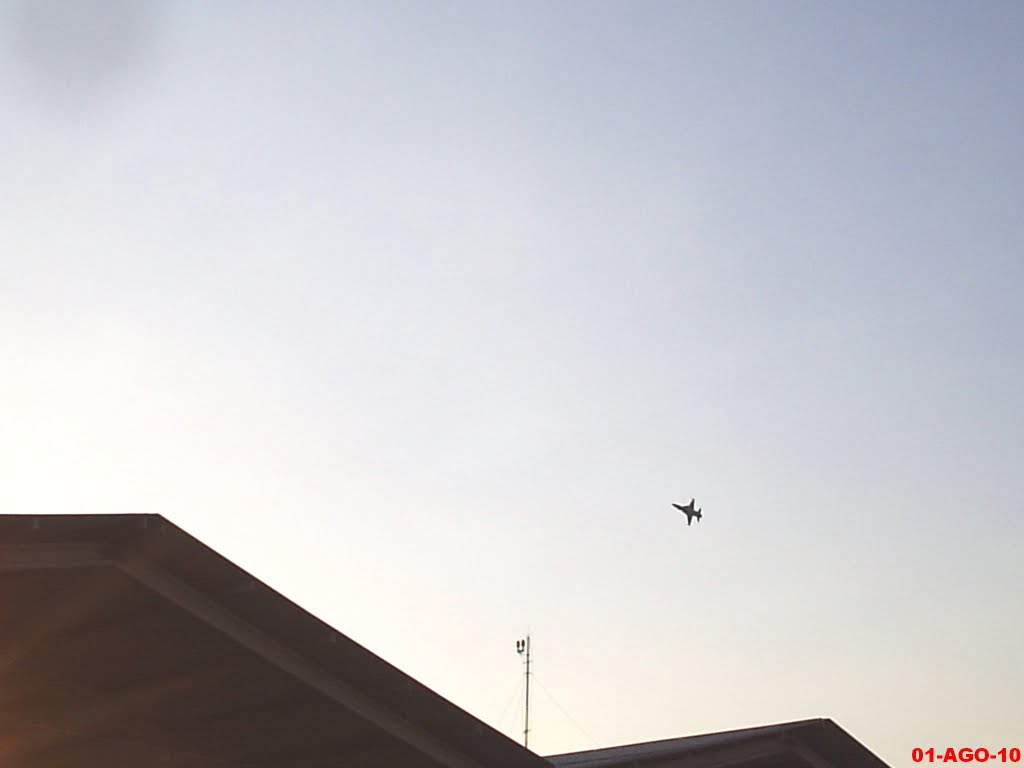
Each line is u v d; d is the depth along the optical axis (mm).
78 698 23422
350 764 26172
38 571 18953
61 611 20578
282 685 22797
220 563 20266
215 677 22703
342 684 23031
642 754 28000
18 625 21000
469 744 24656
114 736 24344
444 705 23562
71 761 24047
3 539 18328
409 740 24047
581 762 27625
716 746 29141
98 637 21531
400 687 23078
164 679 22938
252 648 21547
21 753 23453
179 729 24938
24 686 22688
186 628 21188
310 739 25172
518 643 43562
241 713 24094
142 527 19219
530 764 25312
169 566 20203
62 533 18797
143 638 21578
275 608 21188
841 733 31031
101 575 19656
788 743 30766
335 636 21875
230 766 26281
